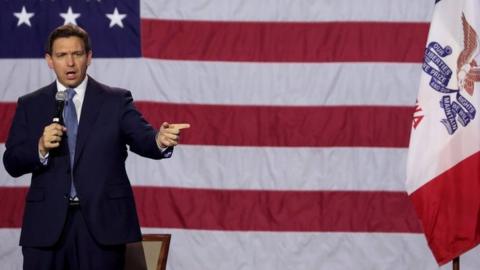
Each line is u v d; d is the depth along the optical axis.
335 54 21.98
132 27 22.14
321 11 22.00
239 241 22.02
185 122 22.06
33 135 14.73
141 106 22.05
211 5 22.11
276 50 22.03
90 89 14.95
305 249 21.98
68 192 14.51
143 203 22.08
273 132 22.05
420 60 21.92
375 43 21.95
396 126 21.97
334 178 22.02
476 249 21.80
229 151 22.05
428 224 16.78
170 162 22.09
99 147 14.66
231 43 22.06
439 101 16.73
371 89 21.98
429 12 21.95
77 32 14.72
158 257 16.39
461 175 16.67
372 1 21.97
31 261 14.60
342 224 21.97
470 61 16.64
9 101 22.23
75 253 14.62
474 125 16.62
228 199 22.05
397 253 22.00
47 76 22.31
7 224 22.27
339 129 21.97
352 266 21.97
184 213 22.05
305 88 22.02
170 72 22.09
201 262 22.05
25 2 22.30
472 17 16.66
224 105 22.06
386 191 21.98
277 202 22.03
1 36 22.27
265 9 22.06
